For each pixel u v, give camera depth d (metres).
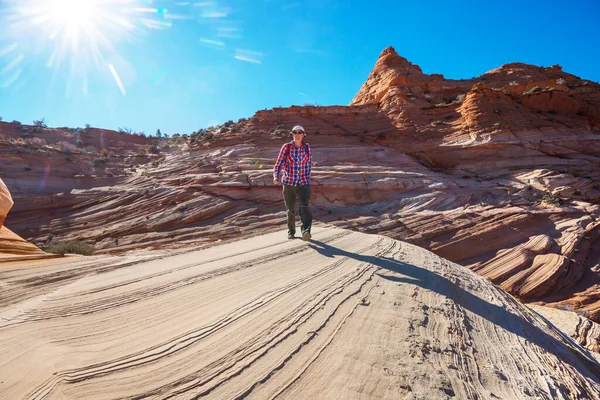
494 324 2.62
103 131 53.62
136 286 2.51
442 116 40.25
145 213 22.45
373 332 1.96
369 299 2.55
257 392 1.31
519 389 1.65
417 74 52.00
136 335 1.71
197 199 23.64
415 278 3.35
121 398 1.18
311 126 40.53
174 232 20.22
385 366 1.59
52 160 28.75
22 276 2.64
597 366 2.90
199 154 34.28
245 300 2.32
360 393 1.35
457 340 2.06
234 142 35.81
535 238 20.42
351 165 30.61
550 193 25.48
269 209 23.47
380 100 47.25
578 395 1.84
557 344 2.90
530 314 3.82
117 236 19.92
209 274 2.92
